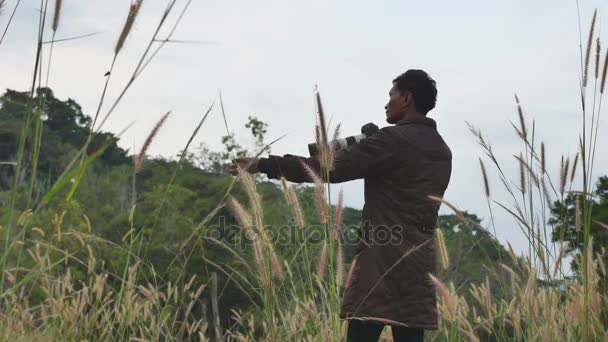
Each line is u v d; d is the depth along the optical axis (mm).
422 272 2900
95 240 2953
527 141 2713
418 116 3133
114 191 32719
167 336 3135
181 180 31344
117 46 1688
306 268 2719
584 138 2184
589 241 2191
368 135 3271
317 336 2783
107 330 3150
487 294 2973
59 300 3121
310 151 2947
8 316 2674
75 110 70000
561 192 2600
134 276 2969
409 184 2963
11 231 1914
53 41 1715
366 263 2916
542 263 2613
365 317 2846
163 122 2199
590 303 2229
